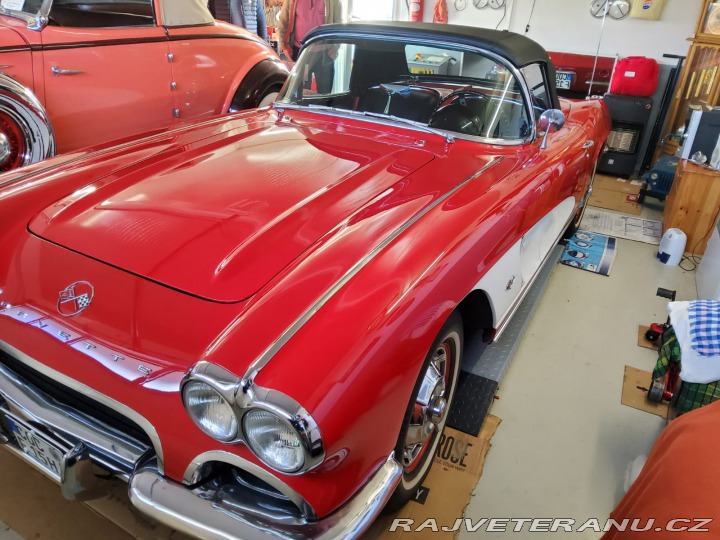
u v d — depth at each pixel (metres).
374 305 1.20
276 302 1.19
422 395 1.49
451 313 1.55
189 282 1.28
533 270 2.32
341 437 1.05
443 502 1.73
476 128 2.17
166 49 3.31
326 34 2.41
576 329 2.70
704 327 1.94
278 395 1.00
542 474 1.87
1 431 1.51
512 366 2.40
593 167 3.28
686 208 3.55
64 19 3.21
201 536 1.14
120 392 1.20
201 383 1.04
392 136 2.17
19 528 1.58
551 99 2.54
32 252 1.44
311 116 2.38
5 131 2.72
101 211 1.54
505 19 5.81
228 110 3.76
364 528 1.15
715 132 3.64
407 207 1.59
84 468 1.32
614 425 2.10
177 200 1.58
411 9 6.18
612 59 5.27
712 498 1.01
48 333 1.29
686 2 5.01
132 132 3.27
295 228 1.46
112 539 1.57
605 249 3.56
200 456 1.14
